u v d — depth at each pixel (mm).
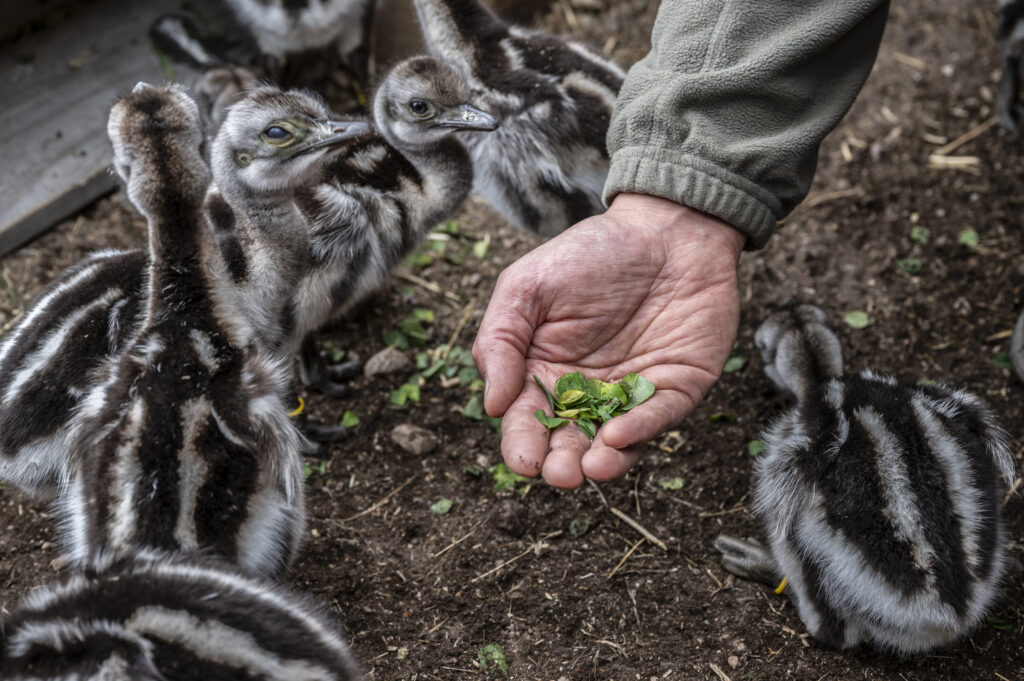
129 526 775
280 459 822
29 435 865
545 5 1336
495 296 862
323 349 1051
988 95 1234
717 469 977
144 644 720
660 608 898
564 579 912
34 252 1104
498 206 1076
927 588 816
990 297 1079
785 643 881
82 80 1212
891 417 856
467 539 931
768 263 1113
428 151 1011
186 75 1219
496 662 870
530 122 1020
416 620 889
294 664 735
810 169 905
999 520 854
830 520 842
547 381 865
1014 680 861
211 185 955
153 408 805
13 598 890
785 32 876
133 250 926
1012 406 1009
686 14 891
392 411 1012
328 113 940
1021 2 1155
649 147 886
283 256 923
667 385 854
